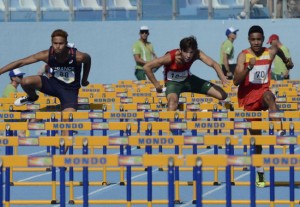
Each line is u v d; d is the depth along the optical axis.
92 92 47.31
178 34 69.19
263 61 32.69
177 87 37.00
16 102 37.94
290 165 19.89
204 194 30.83
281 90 48.75
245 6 69.50
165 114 33.75
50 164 20.20
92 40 69.56
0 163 20.27
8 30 69.81
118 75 69.62
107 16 70.38
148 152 28.33
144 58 58.06
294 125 29.52
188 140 24.11
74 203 28.77
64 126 29.72
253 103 32.91
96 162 20.19
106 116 34.34
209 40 68.94
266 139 24.52
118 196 30.59
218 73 36.44
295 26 68.25
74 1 70.38
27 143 24.45
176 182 28.73
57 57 35.34
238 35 68.62
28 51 69.88
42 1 70.38
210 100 43.88
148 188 23.25
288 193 30.95
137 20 69.88
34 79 36.03
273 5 69.62
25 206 28.80
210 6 69.88
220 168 36.00
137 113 34.25
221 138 24.44
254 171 22.27
